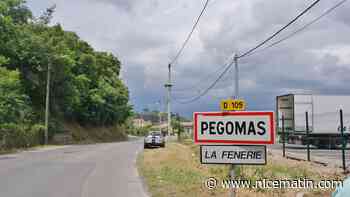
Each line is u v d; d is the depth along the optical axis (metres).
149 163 19.66
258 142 5.73
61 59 49.31
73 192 11.26
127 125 129.00
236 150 5.81
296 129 35.78
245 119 5.80
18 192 11.22
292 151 31.72
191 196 10.09
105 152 30.27
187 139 52.50
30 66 47.09
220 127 5.89
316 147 35.84
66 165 19.22
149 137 37.09
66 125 57.09
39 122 47.62
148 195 10.84
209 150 5.91
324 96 36.09
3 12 42.91
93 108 65.69
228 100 5.89
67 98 54.72
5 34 43.25
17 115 38.38
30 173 15.77
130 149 34.94
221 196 9.86
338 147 35.69
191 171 15.25
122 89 81.06
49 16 59.91
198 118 5.99
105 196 10.67
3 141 34.22
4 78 35.47
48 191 11.41
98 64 71.44
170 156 23.56
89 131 66.44
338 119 36.09
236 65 21.89
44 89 50.66
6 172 16.09
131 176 14.99
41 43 47.00
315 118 36.00
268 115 5.70
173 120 93.44
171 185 12.03
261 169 13.78
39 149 35.38
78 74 62.94
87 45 69.12
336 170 15.56
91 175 15.24
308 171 14.75
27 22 52.50
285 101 37.44
